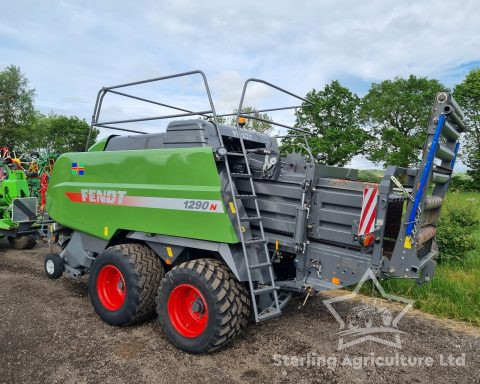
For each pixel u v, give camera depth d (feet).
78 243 16.62
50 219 18.65
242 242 11.66
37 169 26.94
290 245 12.44
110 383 10.32
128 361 11.48
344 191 11.78
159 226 13.19
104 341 12.73
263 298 12.51
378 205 11.02
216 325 11.35
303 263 12.37
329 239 11.98
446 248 21.63
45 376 10.53
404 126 123.65
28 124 140.05
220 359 11.77
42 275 19.80
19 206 23.48
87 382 10.33
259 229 13.32
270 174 13.20
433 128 10.96
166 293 12.44
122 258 13.60
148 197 13.48
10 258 23.24
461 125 13.12
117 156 14.66
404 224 11.14
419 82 122.52
